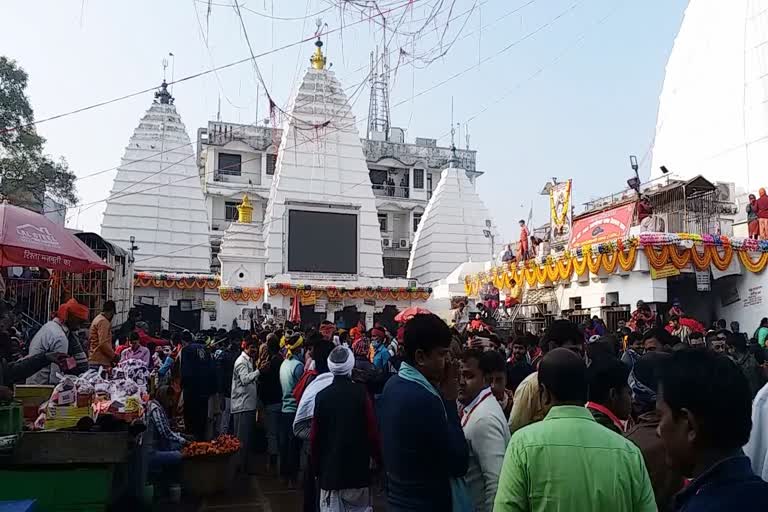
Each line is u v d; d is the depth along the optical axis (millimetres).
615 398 3664
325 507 4969
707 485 1938
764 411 3578
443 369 3691
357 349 11492
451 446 3426
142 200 32438
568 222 21641
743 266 19016
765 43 25266
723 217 21953
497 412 3756
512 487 2721
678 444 2066
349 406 5031
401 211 51562
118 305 19484
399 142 55219
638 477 2656
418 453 3396
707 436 1982
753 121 25234
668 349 6055
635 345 7984
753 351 9391
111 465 5277
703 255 17875
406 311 15805
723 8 27625
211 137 46062
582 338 5469
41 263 7633
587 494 2588
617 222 19797
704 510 1866
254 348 10586
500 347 7953
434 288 33031
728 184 23516
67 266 8477
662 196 20969
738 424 1961
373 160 51281
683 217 20250
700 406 1981
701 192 20984
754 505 1819
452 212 38031
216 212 45688
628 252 17828
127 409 6051
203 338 14422
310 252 29953
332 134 33031
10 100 26547
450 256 37250
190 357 9922
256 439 11336
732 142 25969
